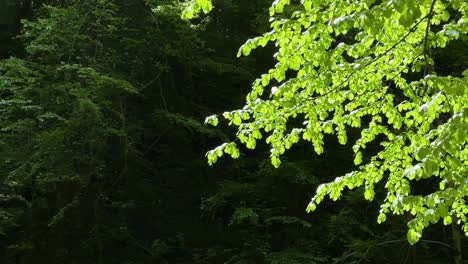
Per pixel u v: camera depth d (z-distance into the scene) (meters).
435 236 12.95
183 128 14.65
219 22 16.00
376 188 12.22
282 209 13.10
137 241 13.14
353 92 5.18
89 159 12.45
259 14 14.08
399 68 5.23
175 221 13.87
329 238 12.33
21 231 12.39
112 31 13.41
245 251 12.03
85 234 12.46
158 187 14.25
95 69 12.62
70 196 12.14
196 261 12.60
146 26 14.02
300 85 4.80
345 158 13.28
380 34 4.66
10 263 12.17
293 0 12.07
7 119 12.22
